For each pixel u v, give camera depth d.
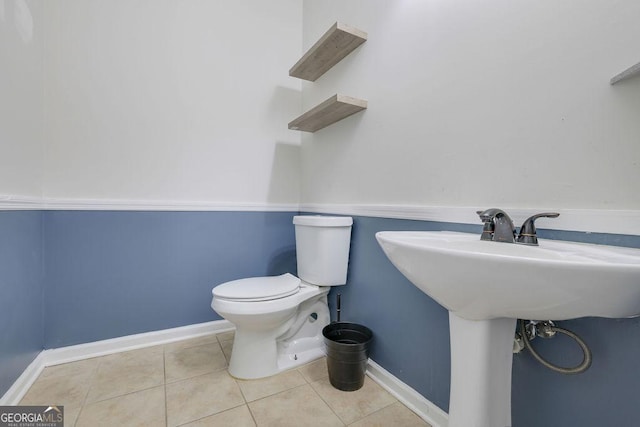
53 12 1.40
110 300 1.53
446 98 1.05
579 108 0.71
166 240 1.66
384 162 1.33
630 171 0.63
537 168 0.79
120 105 1.54
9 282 1.07
